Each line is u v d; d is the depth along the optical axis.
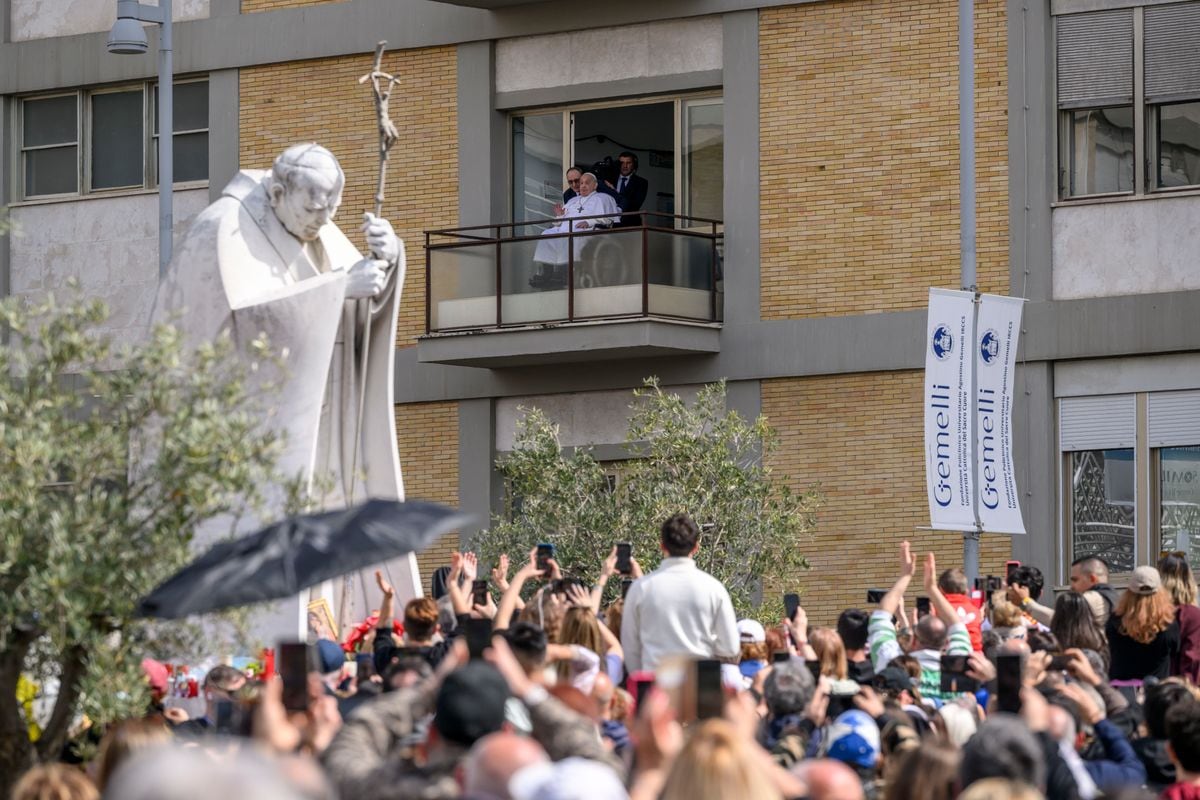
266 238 26.45
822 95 45.84
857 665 20.45
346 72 49.19
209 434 17.83
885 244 45.22
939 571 44.28
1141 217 43.81
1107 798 12.66
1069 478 44.16
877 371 45.12
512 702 15.54
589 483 40.56
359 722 13.61
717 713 14.11
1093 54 44.38
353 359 27.19
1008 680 16.72
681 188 47.47
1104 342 43.69
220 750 13.43
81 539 17.55
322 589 26.84
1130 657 25.38
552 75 48.00
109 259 51.56
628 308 45.53
